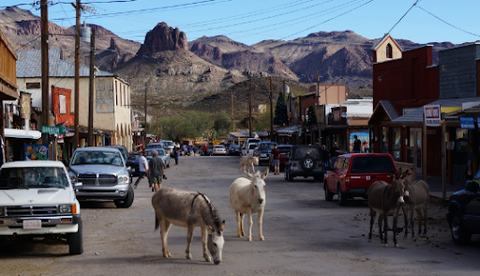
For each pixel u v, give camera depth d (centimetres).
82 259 1080
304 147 3075
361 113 4950
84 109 5819
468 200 1177
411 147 3183
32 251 1170
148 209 1931
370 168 1923
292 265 1002
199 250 1169
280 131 6494
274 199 2216
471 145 2061
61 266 1017
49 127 2341
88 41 3266
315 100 6316
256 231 1424
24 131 2667
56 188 1190
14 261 1066
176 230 1468
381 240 1247
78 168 1938
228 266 997
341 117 4762
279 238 1309
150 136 10231
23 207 1077
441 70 2891
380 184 1276
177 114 15900
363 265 999
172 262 1038
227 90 18475
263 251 1143
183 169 4403
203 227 1047
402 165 2269
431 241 1265
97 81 5831
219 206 1967
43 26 2322
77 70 3141
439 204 1902
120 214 1789
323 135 5522
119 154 2097
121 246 1220
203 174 3784
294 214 1755
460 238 1199
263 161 4722
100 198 1883
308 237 1323
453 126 2350
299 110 7125
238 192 1293
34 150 2362
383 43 3878
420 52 3094
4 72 1731
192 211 1032
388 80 3459
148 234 1388
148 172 2600
